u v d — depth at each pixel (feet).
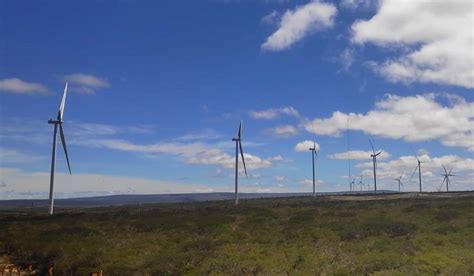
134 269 111.55
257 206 259.19
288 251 126.41
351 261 112.98
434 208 195.52
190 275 104.32
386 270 102.17
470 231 141.59
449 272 97.30
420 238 135.95
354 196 377.91
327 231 153.69
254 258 119.65
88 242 149.28
